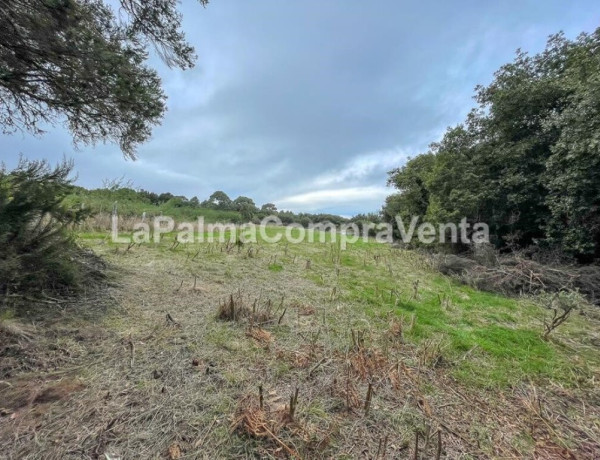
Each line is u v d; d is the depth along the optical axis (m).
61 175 2.95
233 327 2.55
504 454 1.42
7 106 3.30
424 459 1.34
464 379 2.06
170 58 3.63
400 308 3.48
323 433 1.44
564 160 5.44
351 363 2.04
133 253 5.09
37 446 1.25
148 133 3.85
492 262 5.66
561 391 2.01
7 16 2.34
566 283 4.54
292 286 4.09
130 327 2.43
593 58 5.95
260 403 1.52
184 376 1.82
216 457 1.28
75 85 2.99
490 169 7.86
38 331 2.17
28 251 2.58
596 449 1.50
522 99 7.00
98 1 2.96
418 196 9.48
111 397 1.59
